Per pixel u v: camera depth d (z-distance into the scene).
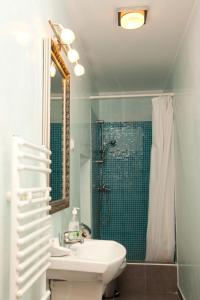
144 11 2.33
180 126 3.07
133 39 2.84
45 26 1.64
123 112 4.42
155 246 3.54
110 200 4.31
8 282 1.08
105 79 3.94
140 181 4.28
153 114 3.58
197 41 2.21
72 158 2.44
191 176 2.54
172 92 3.61
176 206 3.44
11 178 1.03
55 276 1.57
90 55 3.20
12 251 0.98
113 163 4.34
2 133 1.05
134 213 4.26
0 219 1.03
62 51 2.06
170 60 3.33
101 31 2.68
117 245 1.97
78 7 2.31
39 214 1.29
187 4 2.27
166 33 2.72
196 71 2.26
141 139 4.33
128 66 3.51
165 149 3.51
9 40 1.13
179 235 3.30
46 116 1.54
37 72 1.48
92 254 1.95
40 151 1.31
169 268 3.55
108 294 3.31
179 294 3.36
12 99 1.15
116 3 2.26
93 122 3.80
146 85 4.19
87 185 3.42
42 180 1.36
